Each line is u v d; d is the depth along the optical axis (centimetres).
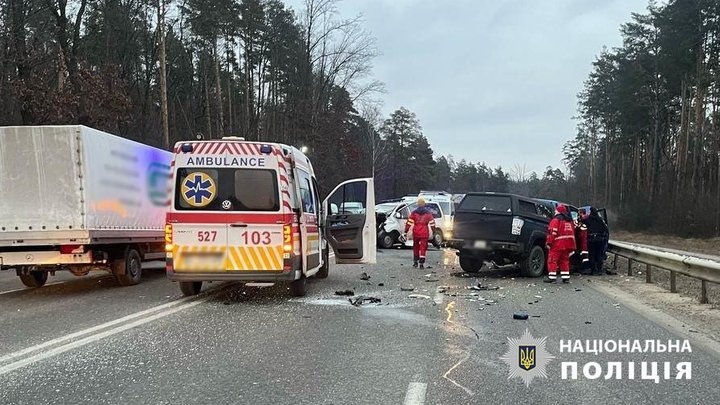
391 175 8869
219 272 962
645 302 1045
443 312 916
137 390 523
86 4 3042
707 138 5091
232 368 595
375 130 7450
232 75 4991
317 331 771
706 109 5084
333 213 1273
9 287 1251
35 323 817
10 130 1066
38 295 1105
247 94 4425
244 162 973
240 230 965
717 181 4922
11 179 1066
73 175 1069
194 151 977
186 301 1008
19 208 1066
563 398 513
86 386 534
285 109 4897
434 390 530
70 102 2056
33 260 1089
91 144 1098
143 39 3931
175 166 979
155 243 1384
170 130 4400
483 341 720
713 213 4372
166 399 500
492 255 1418
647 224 5184
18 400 496
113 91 2322
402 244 2414
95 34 3488
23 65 2153
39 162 1067
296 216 1005
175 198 974
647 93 5422
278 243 966
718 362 638
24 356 634
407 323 828
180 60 4588
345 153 5353
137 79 3906
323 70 4409
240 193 971
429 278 1372
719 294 1186
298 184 1029
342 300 1027
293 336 741
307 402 495
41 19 2720
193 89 4894
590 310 946
